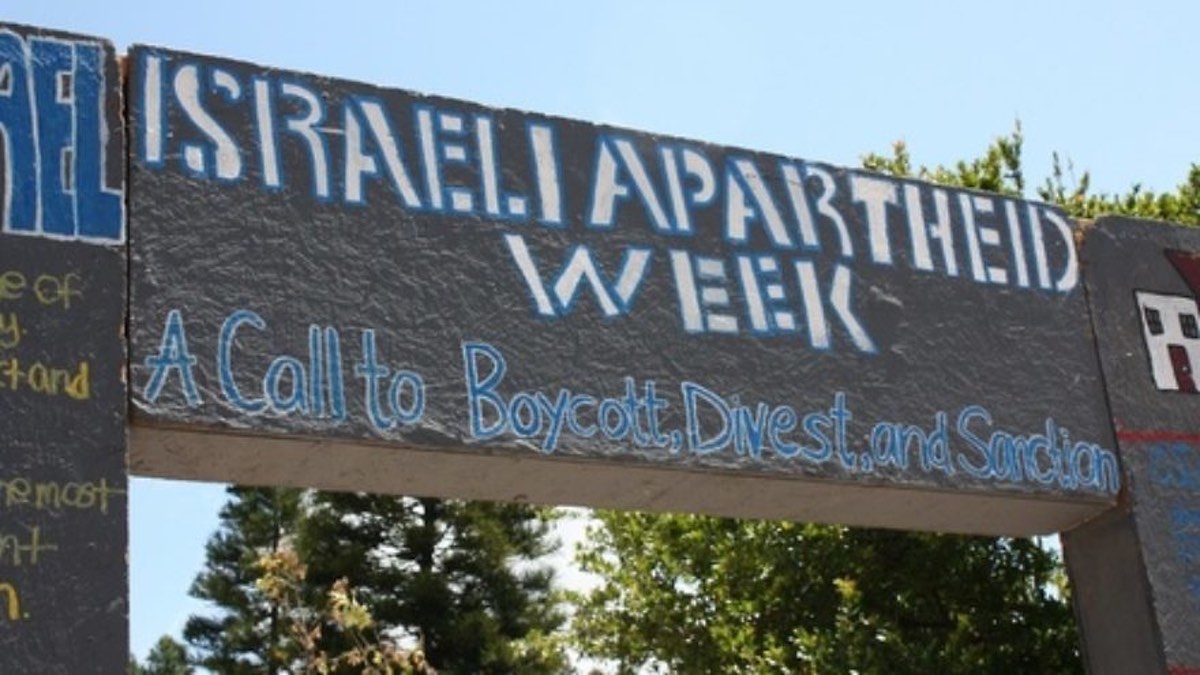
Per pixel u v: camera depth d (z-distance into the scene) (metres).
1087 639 9.97
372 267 8.12
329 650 25.62
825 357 9.14
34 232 7.40
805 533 14.23
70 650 6.78
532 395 8.27
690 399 8.66
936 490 9.22
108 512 7.06
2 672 6.64
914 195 9.89
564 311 8.51
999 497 9.46
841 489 9.05
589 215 8.79
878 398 9.20
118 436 7.21
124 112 7.84
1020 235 10.17
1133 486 9.84
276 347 7.76
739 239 9.17
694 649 15.50
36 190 7.47
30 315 7.25
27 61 7.68
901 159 15.94
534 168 8.74
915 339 9.48
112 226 7.57
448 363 8.13
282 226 7.98
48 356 7.21
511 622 31.12
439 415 8.02
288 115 8.21
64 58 7.77
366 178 8.27
